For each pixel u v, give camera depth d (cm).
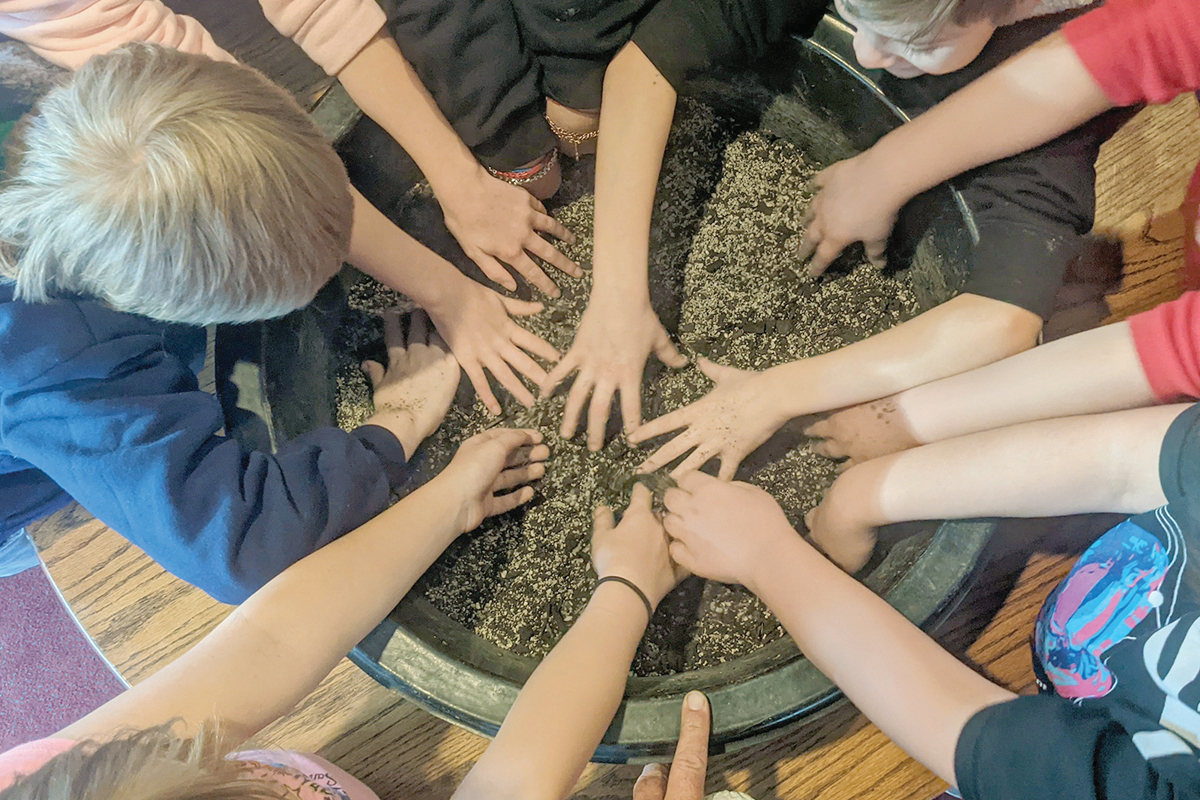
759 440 87
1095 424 69
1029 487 71
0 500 85
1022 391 75
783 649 76
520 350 92
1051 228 77
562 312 95
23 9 74
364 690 76
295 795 61
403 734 75
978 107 78
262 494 72
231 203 62
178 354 83
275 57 95
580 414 91
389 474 84
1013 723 65
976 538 69
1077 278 83
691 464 87
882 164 83
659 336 90
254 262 65
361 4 82
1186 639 61
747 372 89
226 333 78
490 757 67
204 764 55
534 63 89
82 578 78
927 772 72
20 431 69
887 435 82
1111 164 84
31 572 120
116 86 62
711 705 69
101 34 77
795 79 87
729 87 93
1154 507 68
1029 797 62
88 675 117
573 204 98
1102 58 74
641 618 78
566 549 88
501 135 89
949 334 79
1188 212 82
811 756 73
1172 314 70
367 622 72
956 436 79
